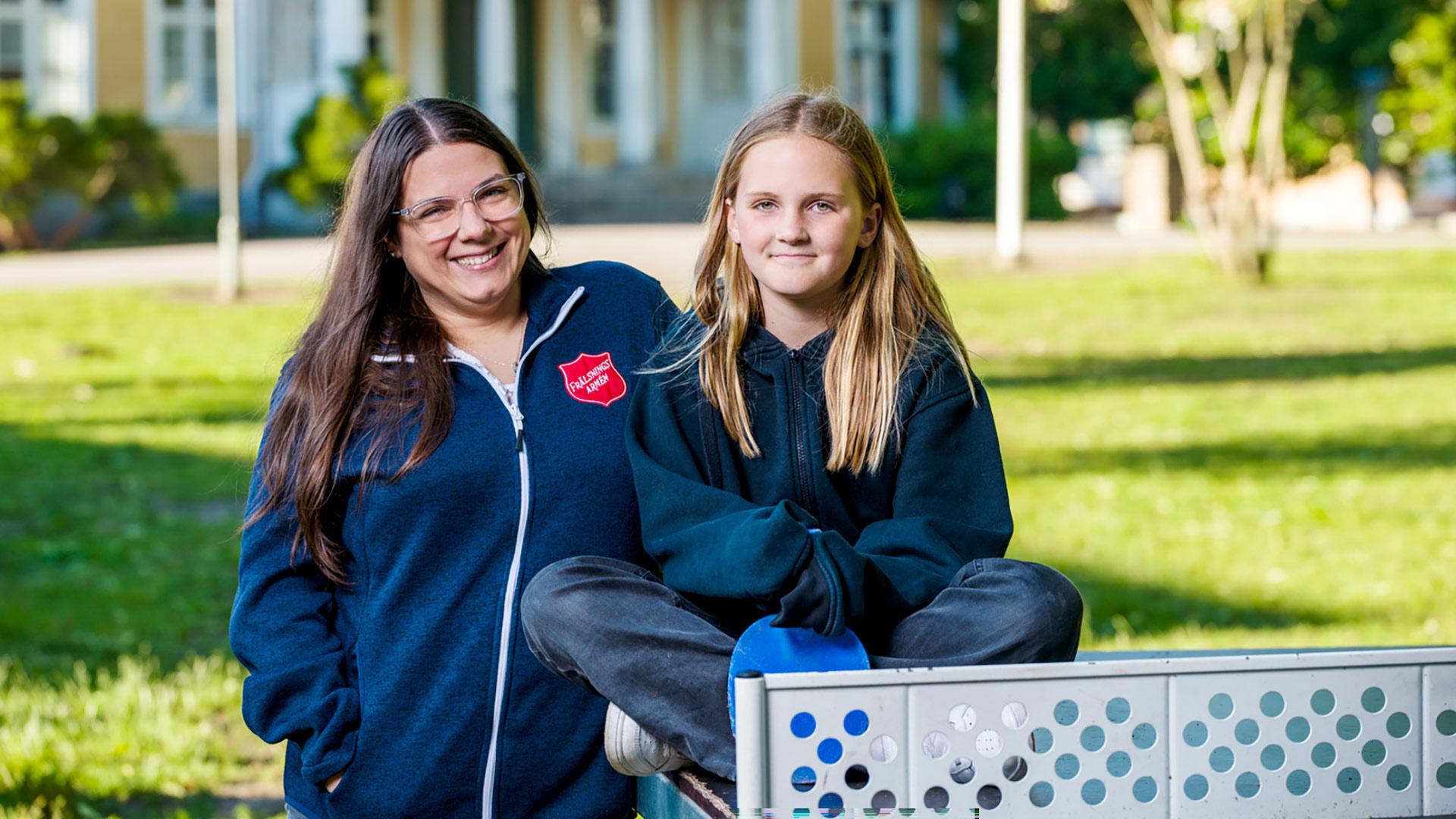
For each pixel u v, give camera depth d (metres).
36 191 19.56
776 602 2.12
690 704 2.18
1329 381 11.24
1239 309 15.02
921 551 2.33
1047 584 2.22
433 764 2.49
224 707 5.08
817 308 2.50
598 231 19.02
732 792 2.12
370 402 2.54
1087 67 29.28
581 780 2.55
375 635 2.52
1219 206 25.08
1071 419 9.93
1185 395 10.78
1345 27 27.00
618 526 2.57
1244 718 1.92
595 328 2.70
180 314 13.65
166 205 20.53
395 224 2.59
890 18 29.39
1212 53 18.48
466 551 2.52
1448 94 26.36
